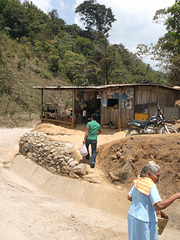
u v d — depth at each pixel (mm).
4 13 71938
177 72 24703
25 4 89562
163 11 23953
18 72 49469
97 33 42156
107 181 6859
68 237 4133
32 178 9078
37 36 74812
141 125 9000
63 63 67438
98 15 98188
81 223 4801
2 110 34031
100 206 6176
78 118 17188
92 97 17031
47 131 14039
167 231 4652
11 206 5449
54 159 8562
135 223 2922
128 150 7090
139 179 3107
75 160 8086
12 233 3998
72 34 95438
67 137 12023
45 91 46875
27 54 59719
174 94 14648
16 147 15055
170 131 8844
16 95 39094
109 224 4953
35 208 5508
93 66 39906
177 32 23734
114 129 13836
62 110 18328
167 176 5988
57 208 5684
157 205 2812
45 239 3959
